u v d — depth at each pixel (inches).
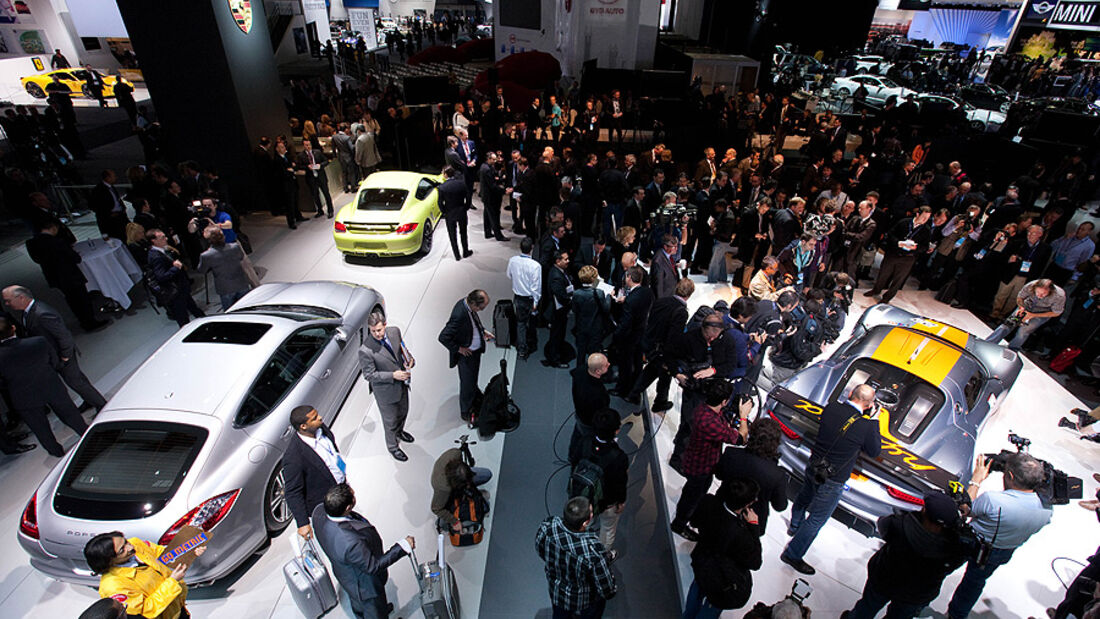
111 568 121.9
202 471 154.6
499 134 587.8
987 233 324.8
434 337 294.8
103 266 294.7
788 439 183.5
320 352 215.5
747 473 142.1
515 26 971.9
